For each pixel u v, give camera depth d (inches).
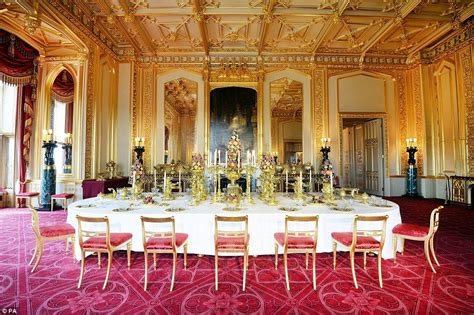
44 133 278.8
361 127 444.8
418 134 368.8
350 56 371.2
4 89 319.9
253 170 172.4
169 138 357.1
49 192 277.6
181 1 252.5
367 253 153.8
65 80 314.3
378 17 275.0
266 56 364.8
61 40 282.0
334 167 362.9
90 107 284.8
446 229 205.8
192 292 109.7
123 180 322.0
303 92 364.8
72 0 246.7
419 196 358.6
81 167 277.7
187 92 360.8
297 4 259.4
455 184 316.5
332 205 158.4
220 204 163.8
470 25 305.1
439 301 103.0
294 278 122.6
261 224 139.3
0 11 220.7
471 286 115.0
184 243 125.6
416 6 253.3
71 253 154.5
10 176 319.3
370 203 163.5
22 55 283.1
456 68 326.3
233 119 359.9
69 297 105.3
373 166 408.5
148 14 266.7
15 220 237.0
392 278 122.8
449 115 337.1
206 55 358.6
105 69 315.6
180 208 150.1
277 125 360.5
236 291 110.5
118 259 145.6
